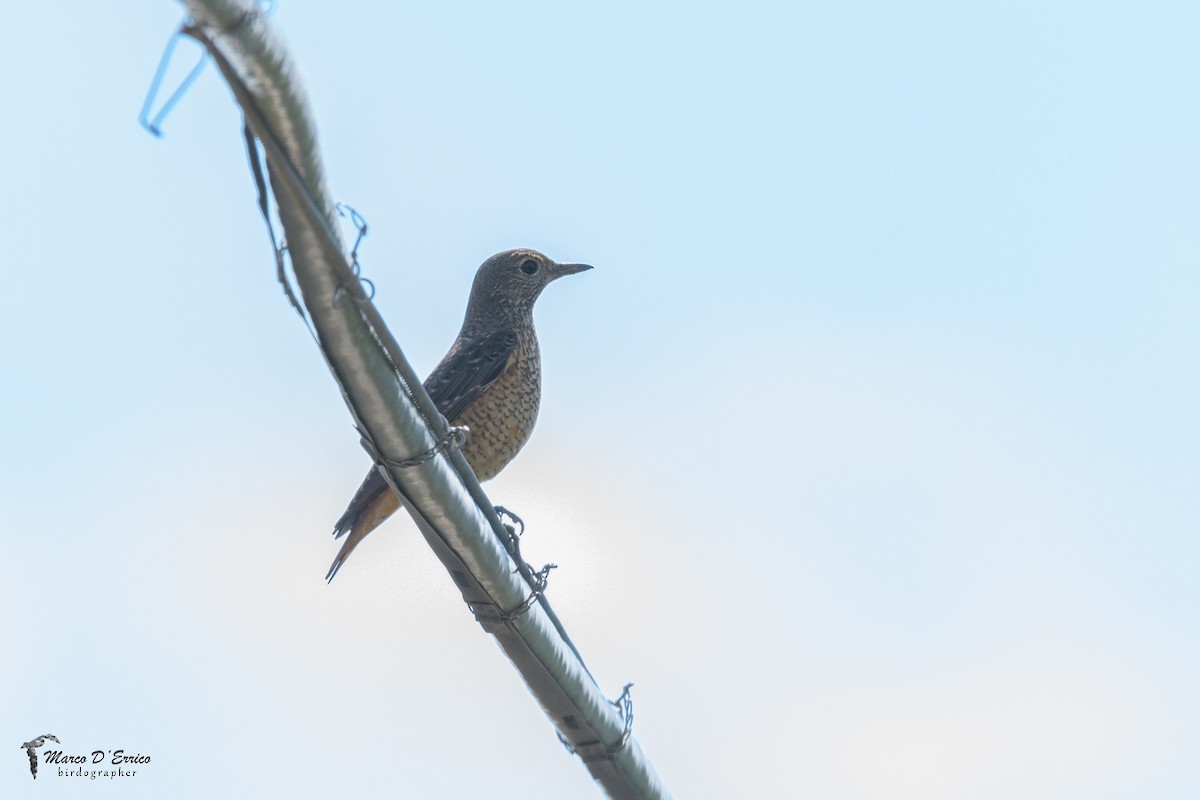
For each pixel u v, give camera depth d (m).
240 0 7.46
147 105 7.42
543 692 12.98
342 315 9.37
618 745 13.55
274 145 8.21
